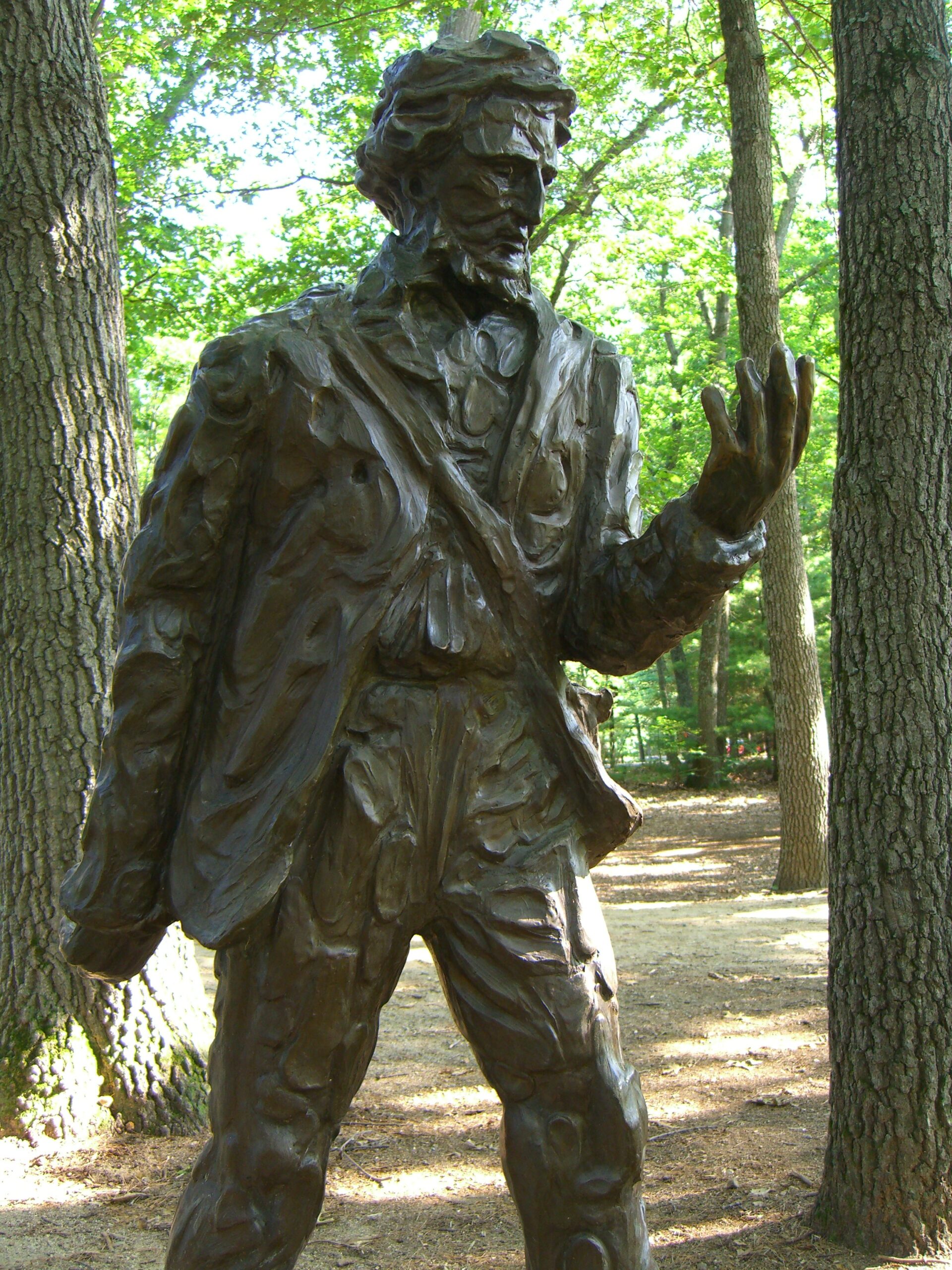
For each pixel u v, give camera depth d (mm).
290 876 2008
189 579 2061
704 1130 4695
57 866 4688
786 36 11961
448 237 2152
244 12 11711
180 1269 2023
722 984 7207
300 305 2145
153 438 25391
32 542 4688
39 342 4699
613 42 12852
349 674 2006
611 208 15336
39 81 4754
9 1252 3658
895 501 3734
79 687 4691
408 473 2070
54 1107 4578
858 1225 3572
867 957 3625
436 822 2066
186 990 4992
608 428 2273
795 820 10891
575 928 2100
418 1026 6543
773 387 1934
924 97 3850
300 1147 2021
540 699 2162
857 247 3910
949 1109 3506
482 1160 4500
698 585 2035
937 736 3615
